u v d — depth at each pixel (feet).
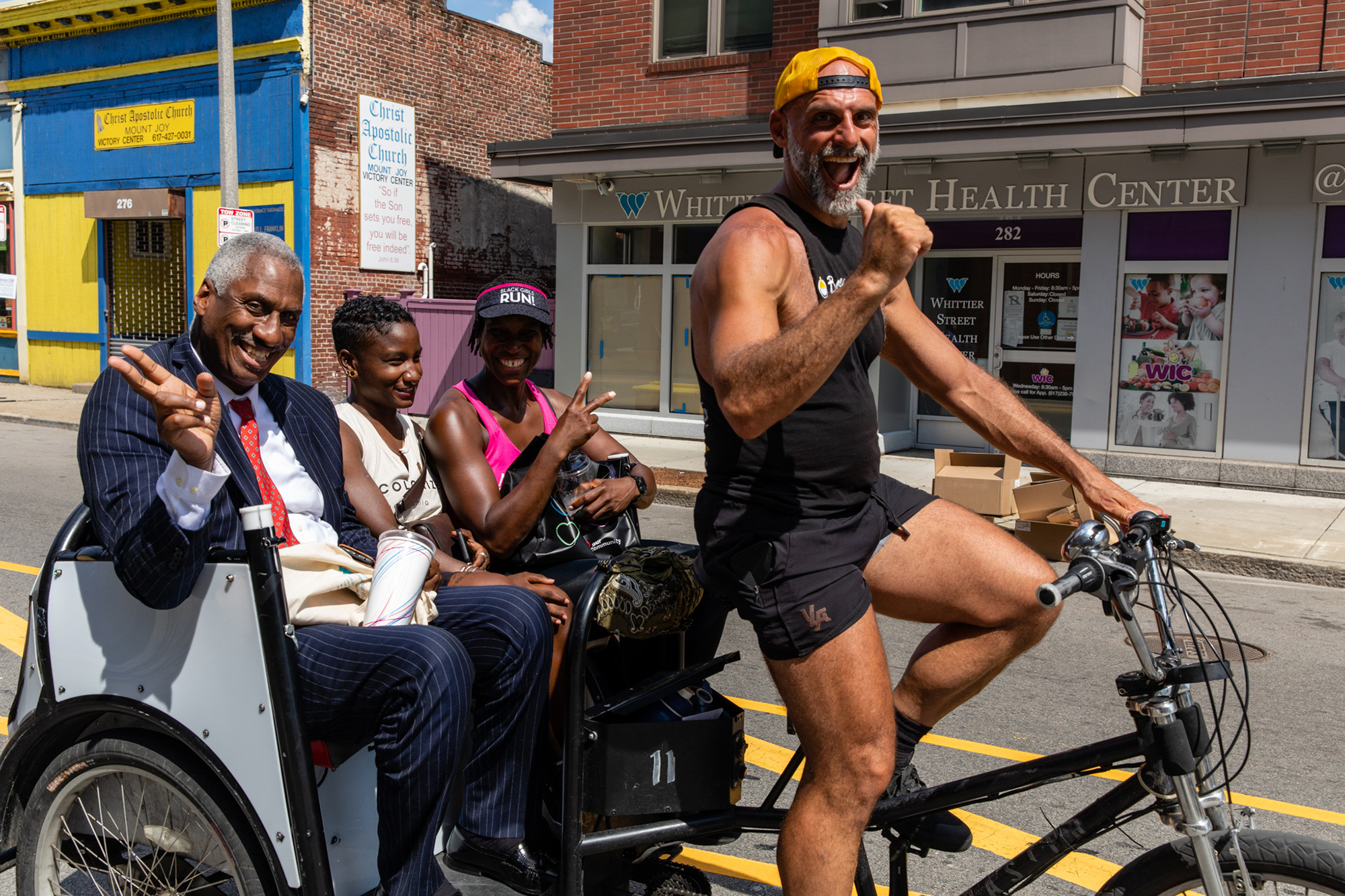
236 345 7.77
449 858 7.77
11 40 61.46
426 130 58.44
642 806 7.27
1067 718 14.96
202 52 54.85
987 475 25.84
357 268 55.21
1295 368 32.71
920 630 19.24
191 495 6.48
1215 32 33.96
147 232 59.26
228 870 7.42
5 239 64.03
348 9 53.52
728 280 6.49
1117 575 6.32
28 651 7.95
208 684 6.98
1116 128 31.89
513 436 10.30
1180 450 34.73
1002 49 35.60
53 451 40.47
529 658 7.50
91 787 7.85
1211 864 6.32
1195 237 33.76
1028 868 7.15
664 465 37.14
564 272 45.85
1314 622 20.92
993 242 37.60
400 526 9.96
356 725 7.21
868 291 5.57
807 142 6.75
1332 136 30.01
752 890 10.14
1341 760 13.48
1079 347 35.81
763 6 42.16
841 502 6.91
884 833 7.71
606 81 45.78
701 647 8.27
